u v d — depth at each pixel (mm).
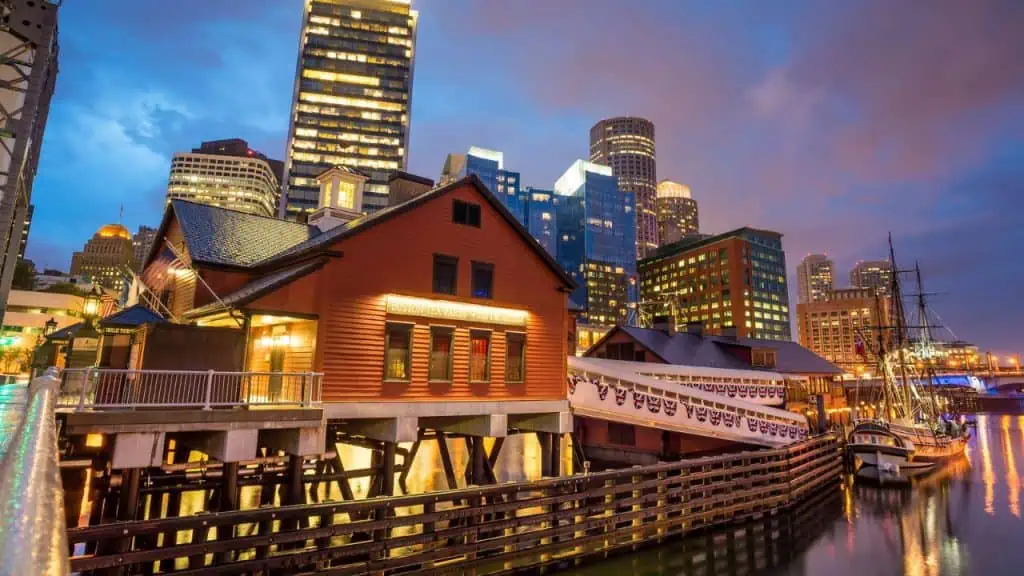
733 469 26484
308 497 26500
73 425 14016
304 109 130375
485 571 17438
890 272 65562
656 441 35469
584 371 28641
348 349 20641
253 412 16703
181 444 22141
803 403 53312
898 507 31359
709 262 192375
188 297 25250
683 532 23234
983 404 152500
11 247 22578
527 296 26484
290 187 125938
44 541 1770
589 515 20609
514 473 33031
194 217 27406
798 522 27094
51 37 20688
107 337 20891
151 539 15320
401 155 132500
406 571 16172
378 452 23906
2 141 19266
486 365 24484
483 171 194125
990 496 34562
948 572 20969
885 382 59500
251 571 13859
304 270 20016
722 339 55094
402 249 22719
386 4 140625
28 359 82688
